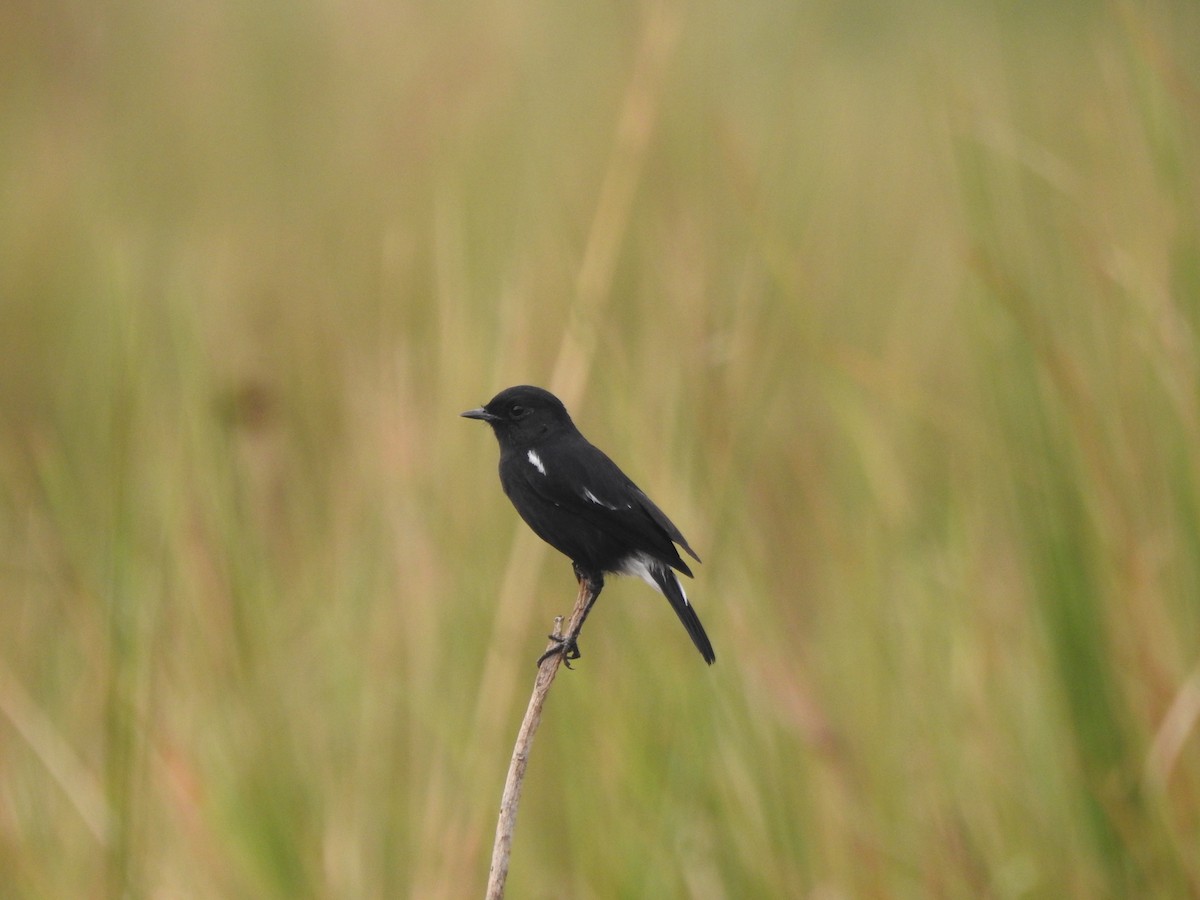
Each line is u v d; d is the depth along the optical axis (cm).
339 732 1009
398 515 1045
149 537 1057
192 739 969
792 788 951
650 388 1052
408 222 1260
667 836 930
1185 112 982
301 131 1570
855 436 1091
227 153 1582
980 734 962
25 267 1507
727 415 1037
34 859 967
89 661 1010
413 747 989
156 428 1105
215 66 1659
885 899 921
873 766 983
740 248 1136
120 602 971
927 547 1049
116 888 913
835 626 1062
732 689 971
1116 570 922
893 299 1293
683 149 1159
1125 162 995
